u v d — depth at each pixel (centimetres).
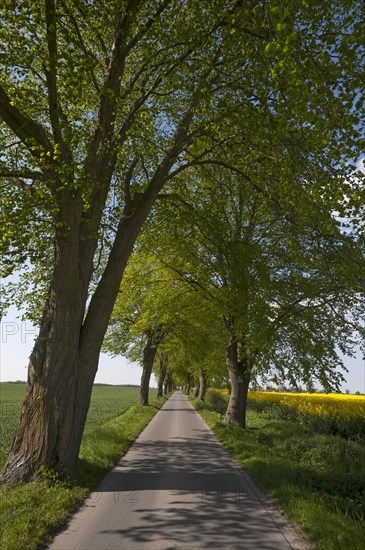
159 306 2097
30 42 827
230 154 1323
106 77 1027
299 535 564
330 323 1822
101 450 1160
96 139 970
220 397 4091
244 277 1602
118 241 1048
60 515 608
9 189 1046
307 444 1296
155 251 1923
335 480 862
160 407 3509
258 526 599
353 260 1141
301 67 678
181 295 2078
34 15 782
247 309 1683
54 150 873
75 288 900
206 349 2594
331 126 711
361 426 1841
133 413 2620
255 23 852
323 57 701
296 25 806
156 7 998
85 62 802
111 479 889
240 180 1470
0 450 1381
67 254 890
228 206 1841
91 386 950
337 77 738
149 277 2139
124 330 3272
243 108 990
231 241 1617
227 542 534
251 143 1123
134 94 1235
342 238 1116
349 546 507
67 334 877
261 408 3144
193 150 1412
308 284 1692
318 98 666
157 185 1089
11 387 9106
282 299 1788
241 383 2028
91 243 973
